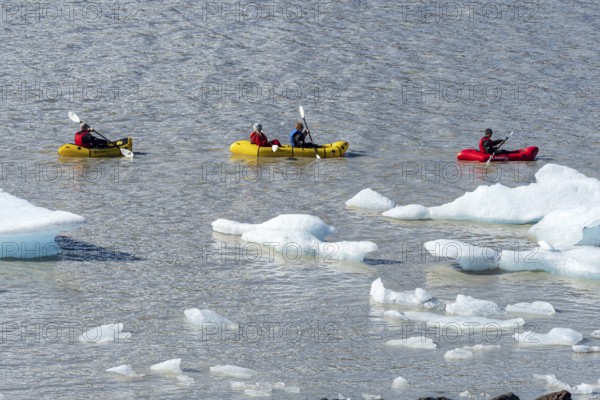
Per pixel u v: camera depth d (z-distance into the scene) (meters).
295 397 59.88
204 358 66.75
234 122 146.12
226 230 97.25
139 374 63.59
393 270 86.69
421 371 64.19
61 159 127.44
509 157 129.25
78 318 74.31
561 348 68.25
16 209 89.44
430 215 102.94
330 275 85.06
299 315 75.50
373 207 107.25
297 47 179.88
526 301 78.94
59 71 165.50
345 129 143.62
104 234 96.50
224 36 184.25
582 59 175.88
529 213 100.81
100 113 148.38
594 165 127.81
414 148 135.25
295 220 93.81
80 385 61.84
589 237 92.19
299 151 130.25
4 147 132.38
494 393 60.41
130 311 76.06
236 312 76.12
